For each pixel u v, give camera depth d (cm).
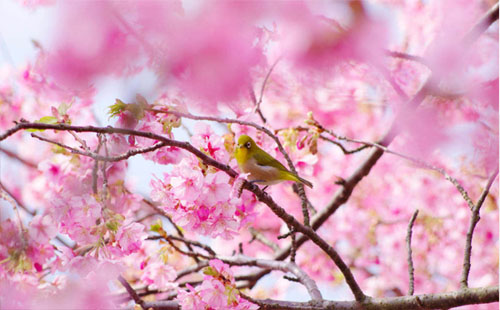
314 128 1107
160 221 1055
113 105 753
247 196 887
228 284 819
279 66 1098
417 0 1536
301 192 872
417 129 1129
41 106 1381
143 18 479
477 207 813
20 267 844
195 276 1692
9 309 854
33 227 850
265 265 1112
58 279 926
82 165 1038
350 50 439
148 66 492
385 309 822
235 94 466
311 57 447
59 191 1058
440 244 1748
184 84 470
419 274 1789
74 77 503
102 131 646
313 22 438
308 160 1134
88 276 850
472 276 1686
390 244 1802
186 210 790
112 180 1016
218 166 747
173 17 471
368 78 1437
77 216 800
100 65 501
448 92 1045
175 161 876
